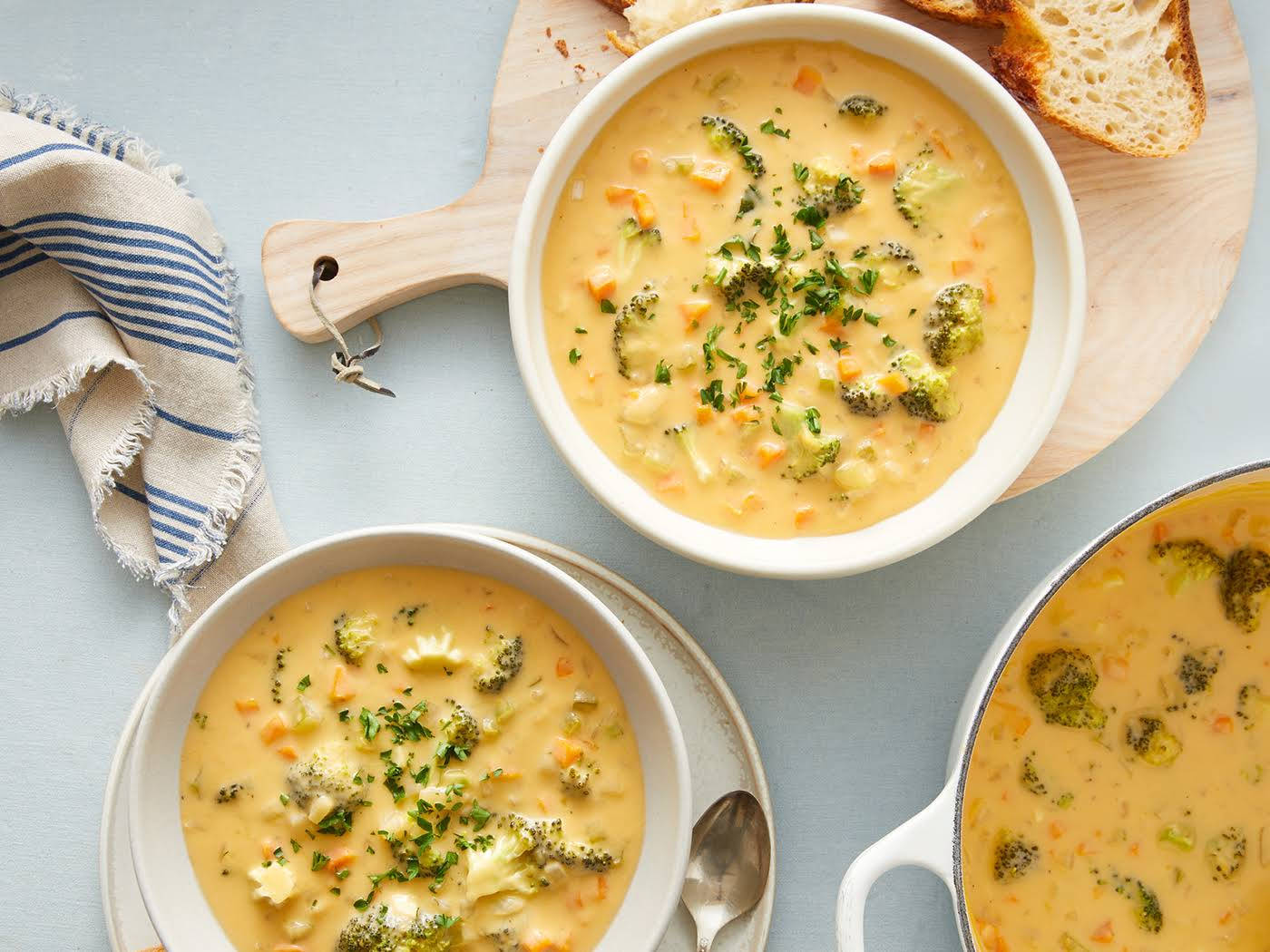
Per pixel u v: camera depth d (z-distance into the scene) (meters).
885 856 0.56
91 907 0.65
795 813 0.65
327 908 0.60
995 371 0.61
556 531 0.66
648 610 0.64
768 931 0.64
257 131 0.66
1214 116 0.63
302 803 0.60
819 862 0.65
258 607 0.60
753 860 0.63
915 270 0.60
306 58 0.66
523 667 0.61
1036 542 0.65
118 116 0.66
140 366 0.64
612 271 0.61
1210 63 0.63
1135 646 0.63
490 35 0.66
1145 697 0.63
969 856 0.63
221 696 0.60
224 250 0.66
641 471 0.61
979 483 0.60
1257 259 0.65
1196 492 0.62
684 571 0.65
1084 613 0.63
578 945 0.60
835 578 0.65
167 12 0.66
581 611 0.60
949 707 0.65
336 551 0.60
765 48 0.61
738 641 0.65
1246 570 0.63
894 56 0.60
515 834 0.60
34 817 0.65
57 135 0.64
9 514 0.66
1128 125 0.63
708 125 0.61
